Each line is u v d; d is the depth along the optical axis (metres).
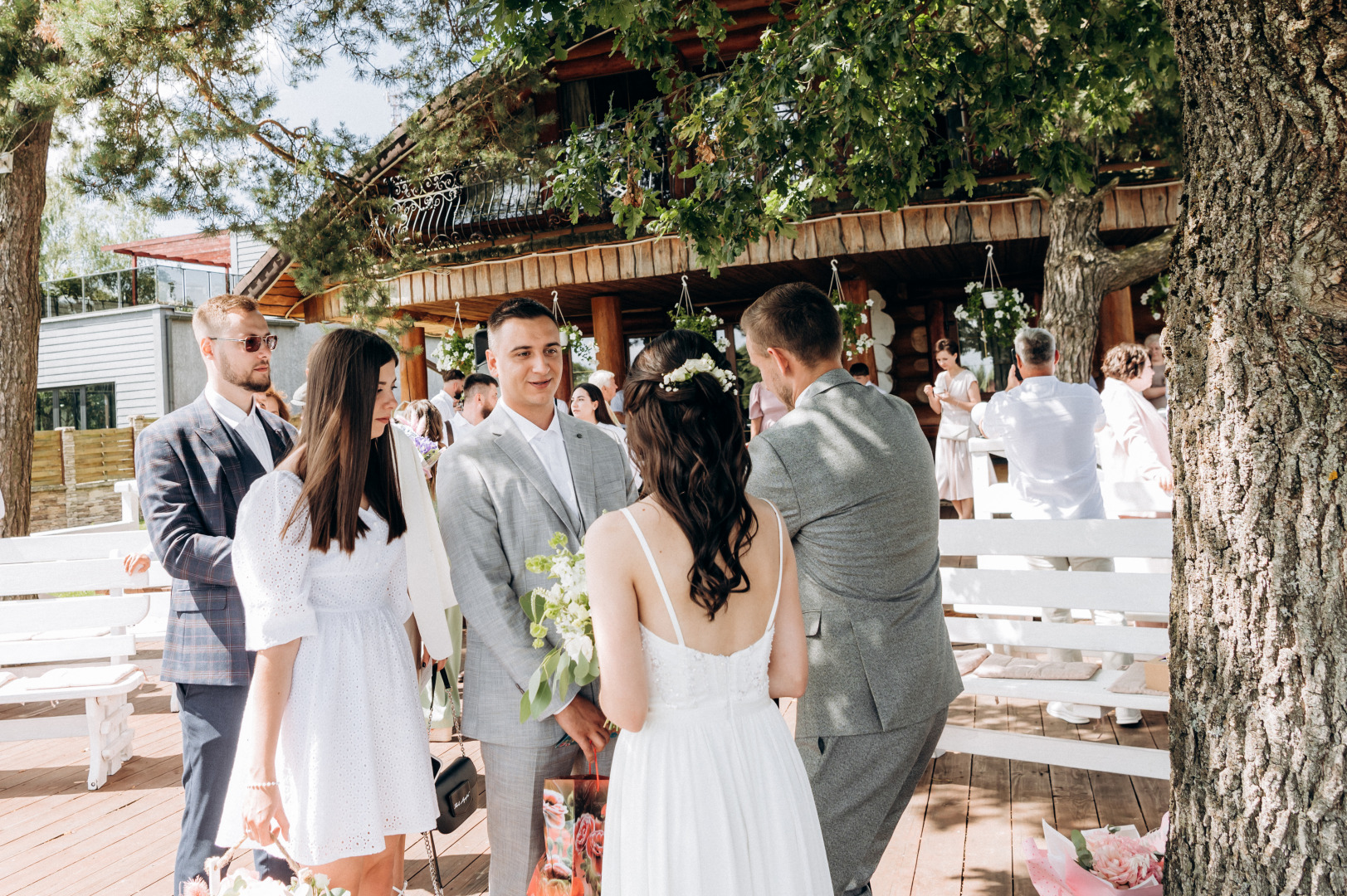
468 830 3.39
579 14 3.74
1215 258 1.88
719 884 1.59
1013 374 4.73
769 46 4.43
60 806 3.72
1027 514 4.24
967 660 3.47
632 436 1.70
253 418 2.88
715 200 4.49
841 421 2.08
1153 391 7.32
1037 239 8.36
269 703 1.91
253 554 1.91
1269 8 1.71
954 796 3.33
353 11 7.56
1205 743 1.94
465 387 5.89
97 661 5.53
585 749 2.21
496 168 8.30
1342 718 1.74
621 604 1.61
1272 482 1.80
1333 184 1.68
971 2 4.34
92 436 15.16
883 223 8.32
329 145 8.07
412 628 2.80
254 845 1.94
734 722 1.66
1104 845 2.43
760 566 1.74
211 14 6.77
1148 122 6.74
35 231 6.38
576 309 11.69
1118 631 3.12
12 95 6.04
